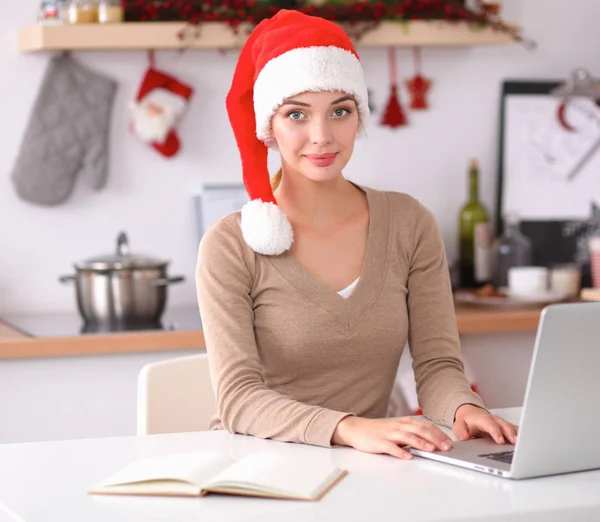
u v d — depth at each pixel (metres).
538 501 1.15
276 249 1.69
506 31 3.33
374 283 1.73
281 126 1.69
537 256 3.61
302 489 1.18
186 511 1.13
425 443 1.37
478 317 2.93
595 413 1.25
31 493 1.21
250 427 1.53
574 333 1.19
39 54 3.29
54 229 3.34
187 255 3.44
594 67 3.65
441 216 3.59
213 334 1.64
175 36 3.11
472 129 3.59
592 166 3.63
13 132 3.29
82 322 3.08
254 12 3.12
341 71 1.68
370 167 3.54
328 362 1.69
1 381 2.71
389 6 3.22
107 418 2.77
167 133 3.34
